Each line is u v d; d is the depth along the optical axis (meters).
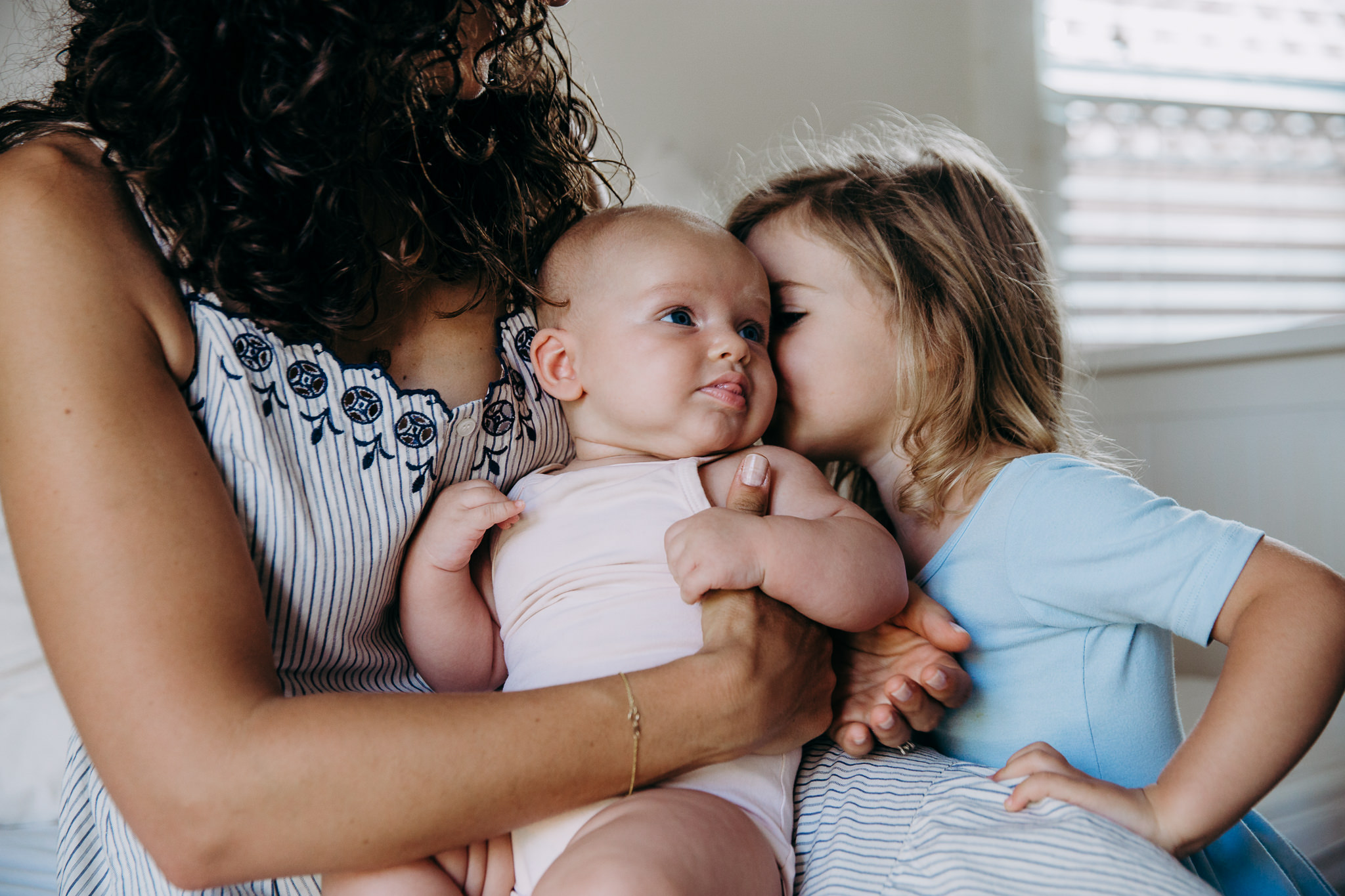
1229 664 0.74
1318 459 1.86
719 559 0.74
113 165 0.71
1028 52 2.50
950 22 2.49
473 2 0.86
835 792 0.82
